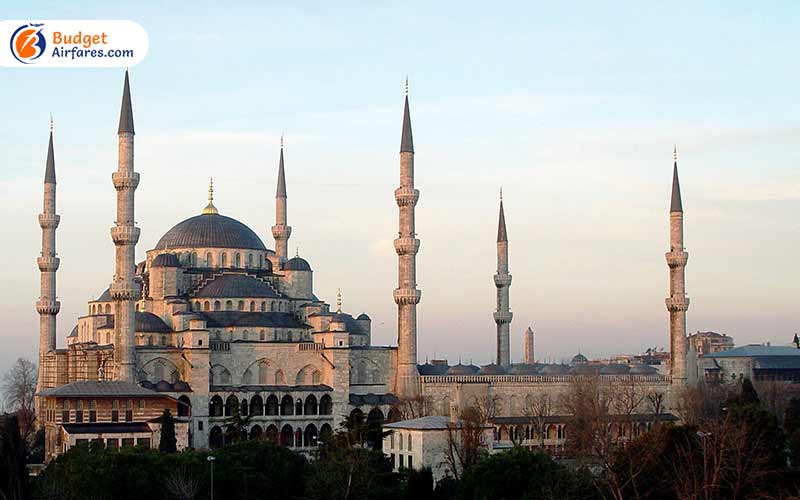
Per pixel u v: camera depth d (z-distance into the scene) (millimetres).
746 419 167375
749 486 150875
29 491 160125
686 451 153000
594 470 194000
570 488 155125
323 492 174625
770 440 169375
